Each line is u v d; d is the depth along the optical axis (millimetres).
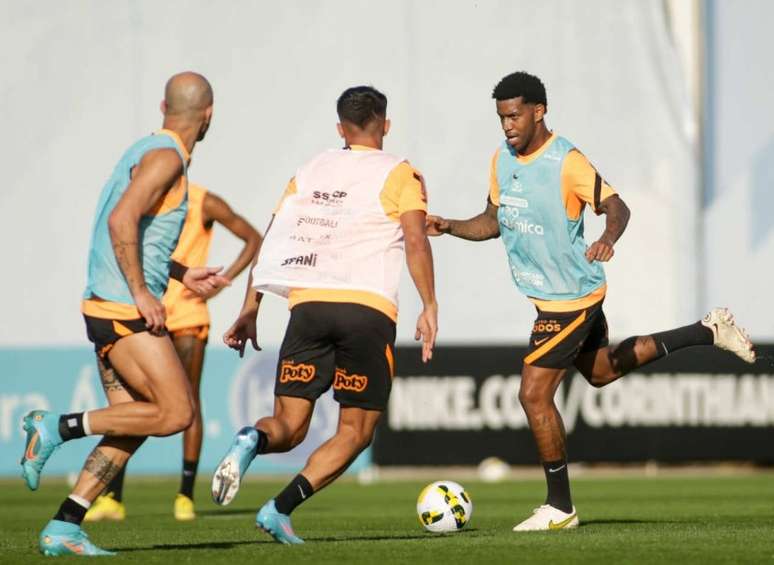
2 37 56812
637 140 58438
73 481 53375
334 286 21484
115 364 20094
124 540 24031
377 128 22594
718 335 26453
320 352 21781
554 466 25453
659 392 54812
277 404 21891
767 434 55281
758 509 35750
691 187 58375
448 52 57875
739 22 59062
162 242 20172
